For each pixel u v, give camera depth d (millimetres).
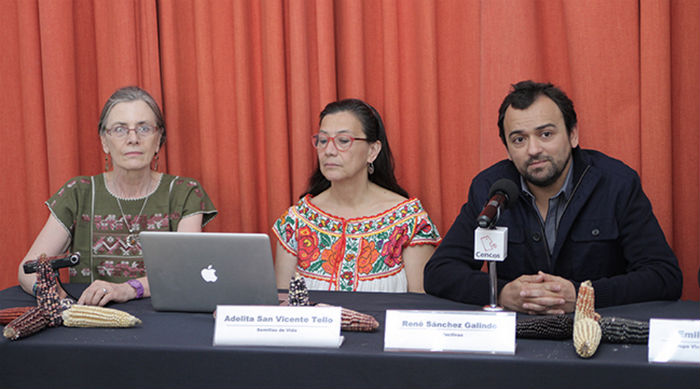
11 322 1650
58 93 3096
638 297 1922
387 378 1471
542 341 1573
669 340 1408
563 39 2857
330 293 2162
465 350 1477
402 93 2994
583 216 2217
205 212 2729
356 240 2604
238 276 1799
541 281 1862
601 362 1394
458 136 2980
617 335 1529
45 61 3090
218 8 3098
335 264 2596
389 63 2967
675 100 2752
